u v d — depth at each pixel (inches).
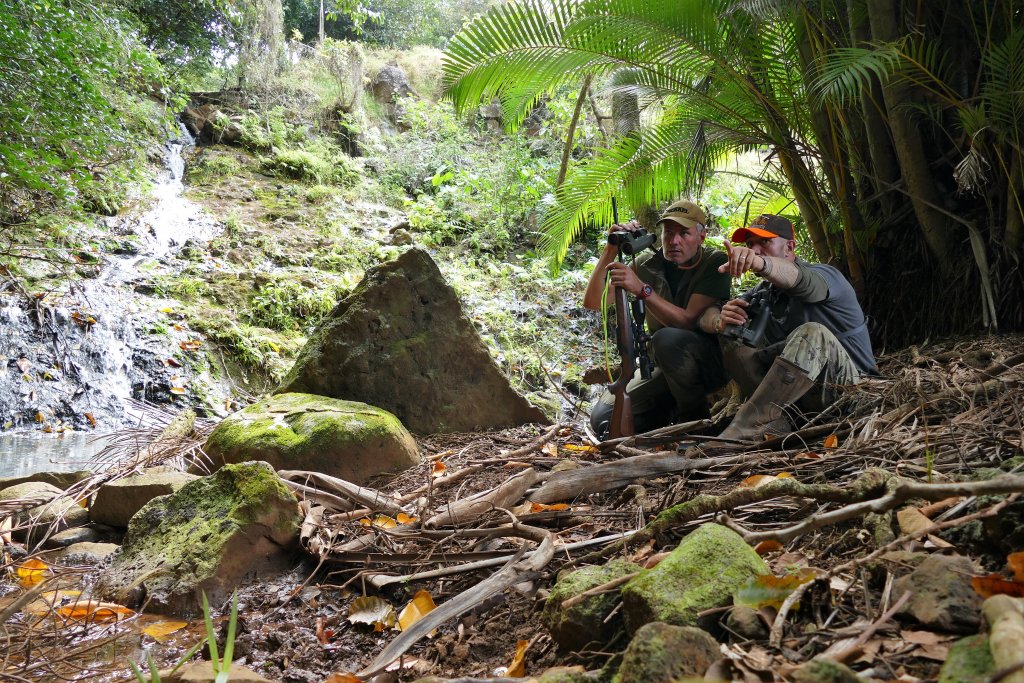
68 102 324.5
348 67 587.5
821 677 46.0
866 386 119.3
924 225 180.4
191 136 512.4
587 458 128.1
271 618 89.2
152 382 278.8
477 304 361.1
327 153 520.4
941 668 47.8
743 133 206.2
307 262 387.2
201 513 103.4
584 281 391.2
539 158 486.3
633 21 186.4
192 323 308.3
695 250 146.3
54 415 254.5
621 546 82.1
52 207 355.3
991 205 169.8
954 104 162.9
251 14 573.0
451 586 90.1
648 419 155.5
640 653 52.2
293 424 137.4
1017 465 74.4
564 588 70.9
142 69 426.9
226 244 385.1
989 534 63.5
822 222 199.8
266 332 325.4
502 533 93.9
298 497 113.3
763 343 129.8
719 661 52.1
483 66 201.0
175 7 586.9
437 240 438.3
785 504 85.2
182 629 88.2
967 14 174.7
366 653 80.7
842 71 150.5
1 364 257.4
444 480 125.5
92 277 317.4
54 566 103.6
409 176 529.7
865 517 73.3
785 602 58.3
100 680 75.2
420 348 164.9
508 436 159.3
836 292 130.6
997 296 169.8
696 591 62.2
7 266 297.4
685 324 141.9
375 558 94.5
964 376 121.4
